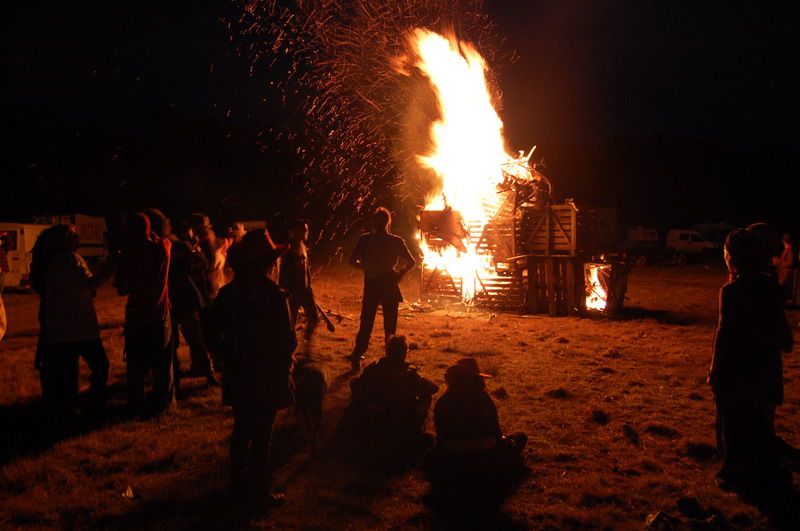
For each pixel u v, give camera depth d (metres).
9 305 15.38
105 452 4.88
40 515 3.86
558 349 9.17
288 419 5.77
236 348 3.97
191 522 3.78
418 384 5.16
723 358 4.30
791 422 5.76
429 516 3.90
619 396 6.61
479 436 4.10
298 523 3.79
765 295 4.25
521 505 4.07
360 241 7.53
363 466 4.70
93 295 5.70
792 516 3.92
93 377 5.75
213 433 5.31
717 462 4.85
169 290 6.50
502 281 13.97
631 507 4.06
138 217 5.64
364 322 7.51
